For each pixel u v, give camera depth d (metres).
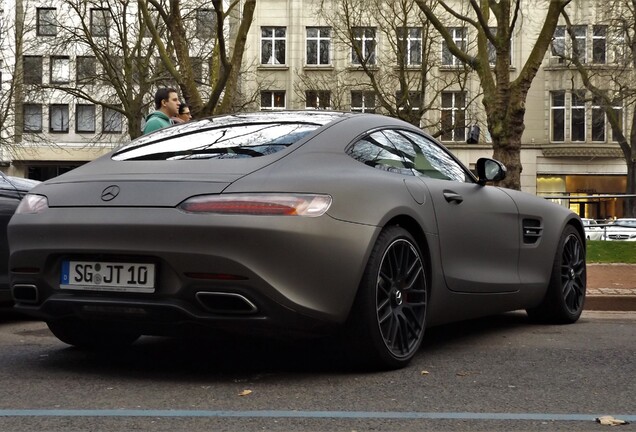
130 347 4.74
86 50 33.25
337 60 41.88
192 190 3.59
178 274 3.52
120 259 3.64
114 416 3.10
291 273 3.50
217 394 3.50
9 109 35.06
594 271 9.69
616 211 15.98
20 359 4.38
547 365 4.23
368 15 32.09
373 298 3.83
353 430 2.91
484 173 5.10
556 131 41.84
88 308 3.71
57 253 3.75
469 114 39.38
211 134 4.23
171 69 14.41
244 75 38.91
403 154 4.51
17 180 6.20
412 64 38.69
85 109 45.56
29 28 35.81
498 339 5.18
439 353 4.61
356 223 3.74
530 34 40.91
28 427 2.94
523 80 14.69
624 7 31.70
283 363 4.23
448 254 4.50
